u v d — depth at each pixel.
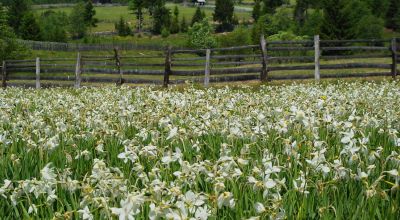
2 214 3.64
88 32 162.75
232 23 166.88
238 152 4.89
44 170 3.34
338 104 7.09
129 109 6.79
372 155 3.97
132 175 4.25
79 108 7.72
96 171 3.26
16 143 5.49
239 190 3.67
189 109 6.77
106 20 182.50
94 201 3.01
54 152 5.05
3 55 59.09
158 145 4.84
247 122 5.60
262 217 2.96
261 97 9.81
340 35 68.94
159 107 6.79
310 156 3.92
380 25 93.44
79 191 3.92
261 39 20.58
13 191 3.55
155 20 161.88
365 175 3.51
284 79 20.70
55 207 3.76
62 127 5.89
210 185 3.87
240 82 20.91
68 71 25.56
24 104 9.32
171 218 2.58
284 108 7.60
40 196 3.75
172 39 147.00
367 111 7.13
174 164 4.46
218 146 5.31
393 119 5.99
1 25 61.41
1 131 5.96
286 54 57.41
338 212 3.35
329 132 5.21
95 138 5.55
